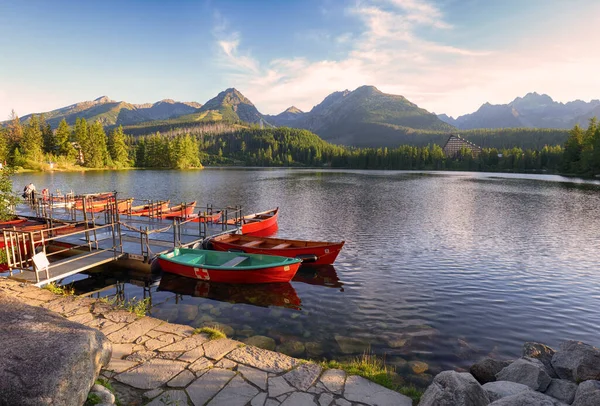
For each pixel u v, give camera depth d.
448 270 18.19
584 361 6.77
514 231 28.00
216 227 24.44
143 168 134.25
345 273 17.56
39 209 28.08
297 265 15.32
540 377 6.35
